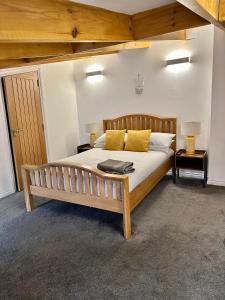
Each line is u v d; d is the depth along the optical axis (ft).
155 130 15.42
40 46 8.94
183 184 14.08
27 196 11.59
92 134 17.02
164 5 7.39
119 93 16.42
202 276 7.02
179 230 9.45
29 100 14.84
